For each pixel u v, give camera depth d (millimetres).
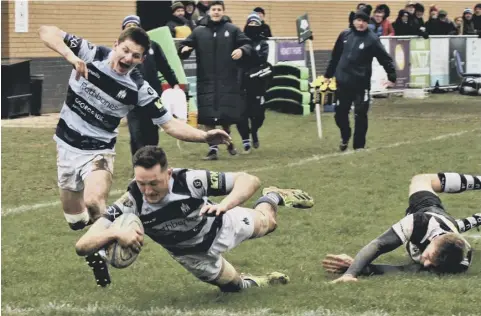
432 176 8023
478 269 7555
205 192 6410
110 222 6227
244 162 14367
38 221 9883
